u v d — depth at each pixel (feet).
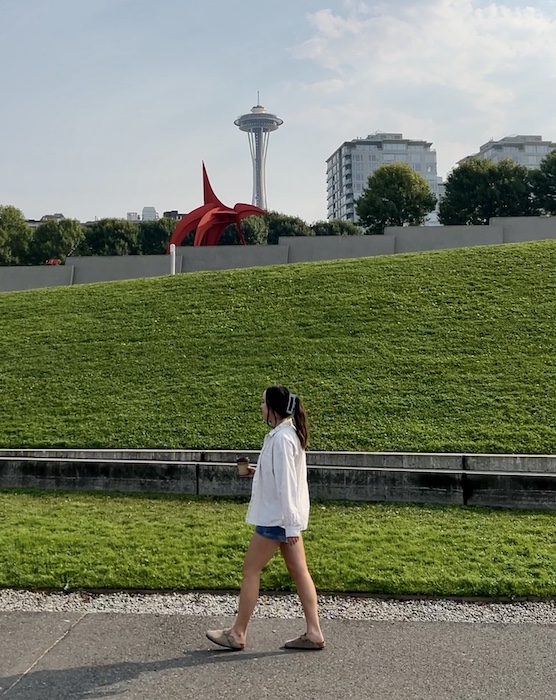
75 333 50.29
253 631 16.20
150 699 13.00
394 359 40.42
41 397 38.96
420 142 478.18
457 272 56.59
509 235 89.20
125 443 32.09
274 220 217.36
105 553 20.80
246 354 43.11
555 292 49.90
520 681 13.65
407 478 25.98
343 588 18.47
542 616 16.96
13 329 52.80
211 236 129.29
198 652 15.06
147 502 26.30
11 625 16.61
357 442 30.91
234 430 32.78
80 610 17.53
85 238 196.24
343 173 480.23
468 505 25.50
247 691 13.28
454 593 18.15
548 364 38.32
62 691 13.35
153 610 17.51
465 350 41.09
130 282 65.67
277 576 19.10
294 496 14.62
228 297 55.57
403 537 21.99
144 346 46.06
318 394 36.55
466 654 14.87
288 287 56.70
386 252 91.40
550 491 25.12
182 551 20.89
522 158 475.31
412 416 33.27
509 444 29.73
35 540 21.85
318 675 13.93
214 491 27.22
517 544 21.29
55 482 28.25
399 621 16.69
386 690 13.29
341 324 46.93
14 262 184.65
